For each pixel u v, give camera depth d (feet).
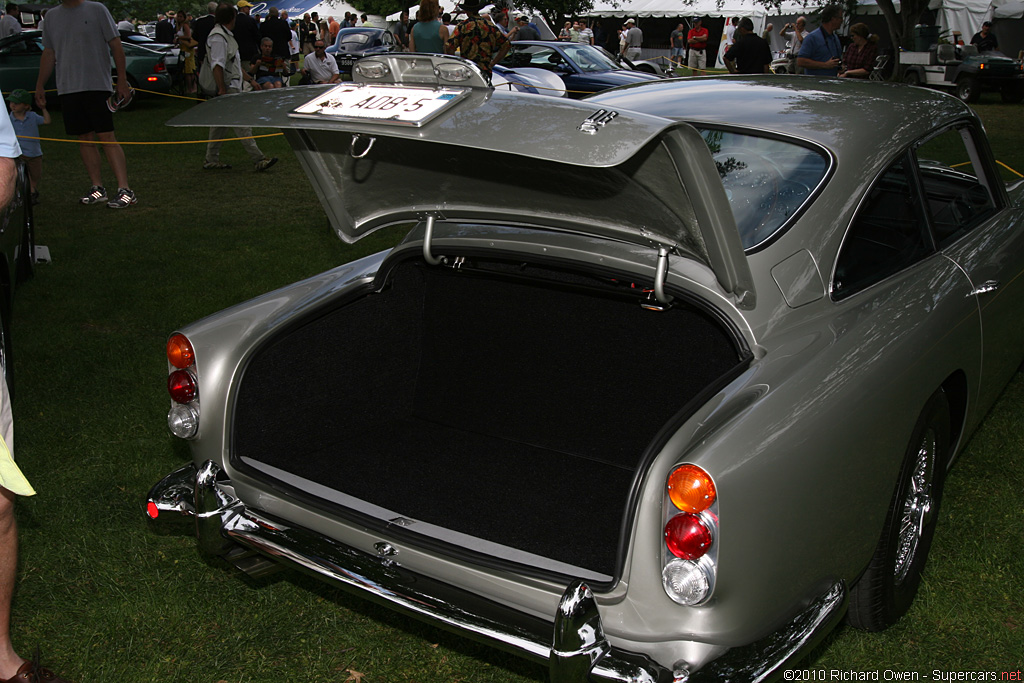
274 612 8.97
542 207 7.75
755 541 5.89
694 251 7.06
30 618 8.76
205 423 8.14
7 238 13.99
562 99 6.07
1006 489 10.73
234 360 8.21
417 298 10.03
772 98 9.14
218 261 20.58
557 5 80.33
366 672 8.13
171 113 48.78
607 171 6.48
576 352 9.44
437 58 6.54
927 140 8.89
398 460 9.18
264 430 8.52
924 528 8.52
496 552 6.89
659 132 5.40
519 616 6.48
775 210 7.62
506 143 5.66
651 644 6.18
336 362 9.23
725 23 84.23
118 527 10.32
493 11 47.03
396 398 10.22
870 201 8.03
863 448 6.74
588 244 7.98
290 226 24.07
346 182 8.54
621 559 6.11
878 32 77.25
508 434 9.97
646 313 9.00
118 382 14.06
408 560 7.06
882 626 8.19
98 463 11.70
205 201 27.30
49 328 16.10
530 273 9.11
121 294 18.11
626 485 8.92
